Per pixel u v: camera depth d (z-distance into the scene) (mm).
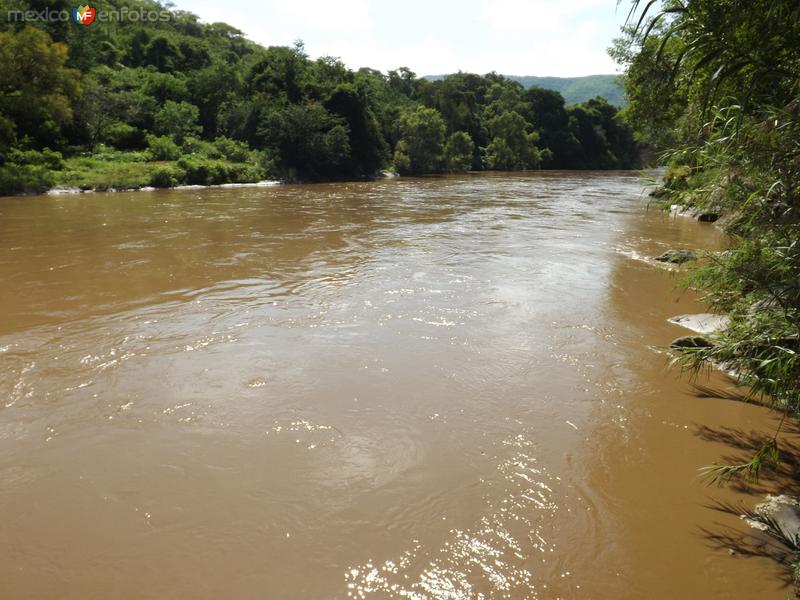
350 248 15867
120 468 5039
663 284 11734
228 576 3789
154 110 52344
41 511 4461
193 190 36812
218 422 5859
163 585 3711
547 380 6980
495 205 28562
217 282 11773
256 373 7082
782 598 3600
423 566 3885
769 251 4695
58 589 3678
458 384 6820
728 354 5059
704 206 6020
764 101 4805
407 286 11453
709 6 4883
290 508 4492
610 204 29062
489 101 102812
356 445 5441
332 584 3723
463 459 5227
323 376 7000
